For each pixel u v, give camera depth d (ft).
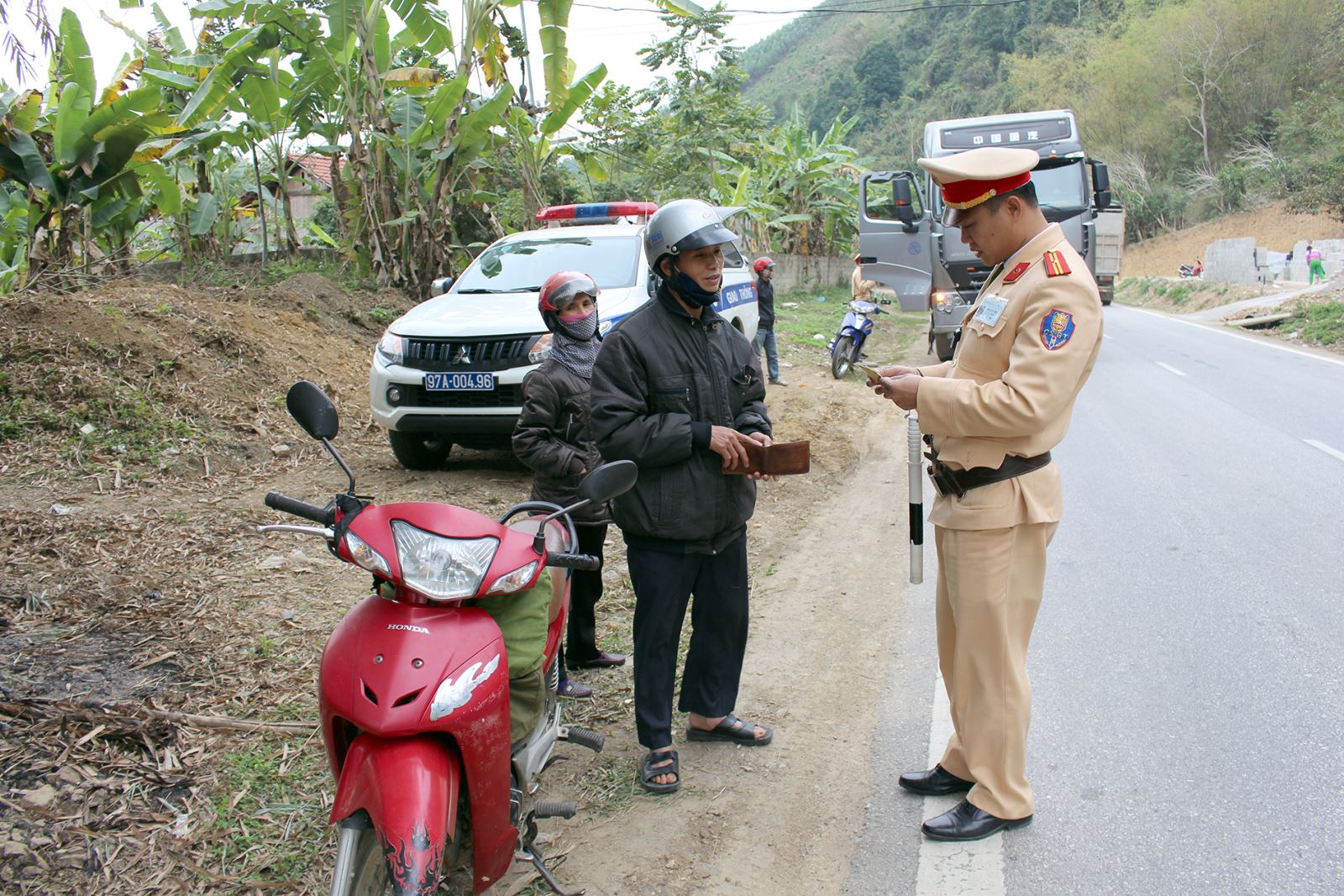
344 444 25.57
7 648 13.04
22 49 14.90
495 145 47.01
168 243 48.83
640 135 77.20
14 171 31.65
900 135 272.72
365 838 7.48
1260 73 184.24
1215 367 46.85
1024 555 9.96
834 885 9.59
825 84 330.34
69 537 17.06
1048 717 12.73
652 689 11.35
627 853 10.15
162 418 23.18
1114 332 69.00
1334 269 119.14
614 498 11.29
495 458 26.17
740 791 11.35
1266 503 21.99
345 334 35.19
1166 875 9.45
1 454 20.85
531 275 25.59
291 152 48.49
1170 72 191.52
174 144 36.14
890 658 14.93
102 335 24.81
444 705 7.48
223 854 9.56
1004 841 10.17
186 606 14.87
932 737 12.42
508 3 38.34
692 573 11.50
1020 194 9.62
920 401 9.61
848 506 23.86
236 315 30.42
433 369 22.29
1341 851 9.64
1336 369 45.83
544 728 9.70
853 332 42.91
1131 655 14.43
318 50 38.58
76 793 10.09
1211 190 184.24
